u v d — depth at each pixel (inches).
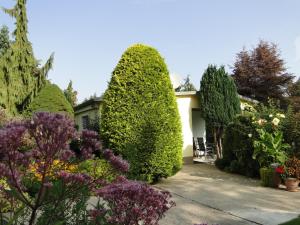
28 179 97.7
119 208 94.5
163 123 388.5
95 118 597.6
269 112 459.5
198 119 684.7
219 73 593.0
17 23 756.6
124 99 387.2
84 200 112.5
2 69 730.8
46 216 98.8
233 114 586.6
